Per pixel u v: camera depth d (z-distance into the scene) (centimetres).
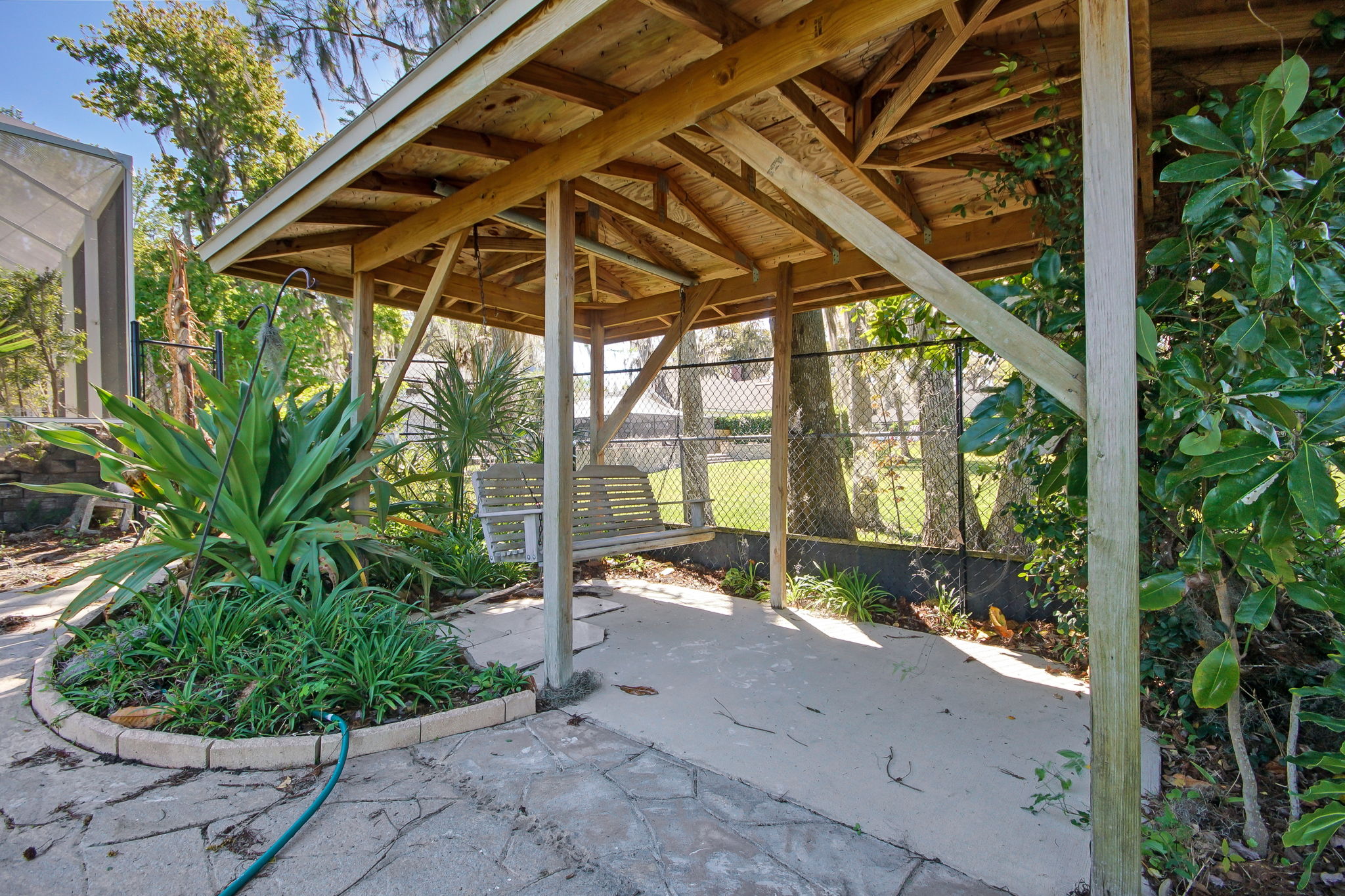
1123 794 142
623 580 514
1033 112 262
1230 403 147
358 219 368
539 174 279
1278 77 151
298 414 417
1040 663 323
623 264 446
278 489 376
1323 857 167
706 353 1278
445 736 239
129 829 179
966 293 168
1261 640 234
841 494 521
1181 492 178
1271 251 145
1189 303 212
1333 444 163
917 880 160
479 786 204
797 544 473
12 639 341
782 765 219
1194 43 212
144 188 1343
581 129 258
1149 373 154
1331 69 207
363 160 272
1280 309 181
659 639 361
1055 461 194
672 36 219
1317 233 156
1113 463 142
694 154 292
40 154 664
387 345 1474
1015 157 281
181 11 1176
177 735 220
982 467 409
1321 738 214
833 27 185
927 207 375
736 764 219
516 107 263
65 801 193
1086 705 271
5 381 646
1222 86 223
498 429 556
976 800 198
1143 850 165
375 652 261
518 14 199
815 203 194
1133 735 141
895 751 230
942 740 239
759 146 207
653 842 174
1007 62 231
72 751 224
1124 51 139
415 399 872
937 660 327
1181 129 162
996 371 438
